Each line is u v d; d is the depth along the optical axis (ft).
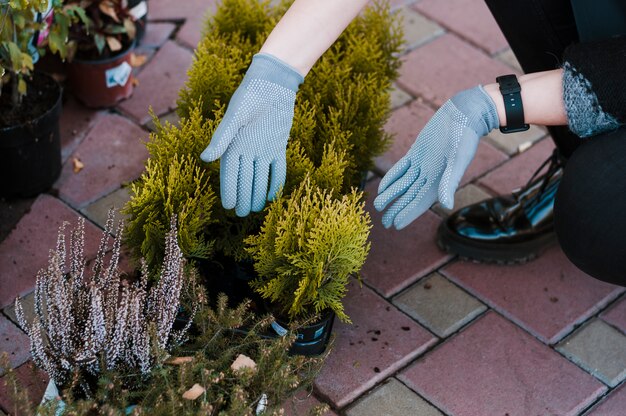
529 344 7.69
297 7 6.28
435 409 7.09
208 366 6.36
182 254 6.51
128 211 6.80
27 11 7.52
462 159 6.26
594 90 6.14
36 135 8.08
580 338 7.78
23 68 7.67
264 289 6.64
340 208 6.46
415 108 10.00
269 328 7.02
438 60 10.68
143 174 6.80
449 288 8.13
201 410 5.73
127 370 6.37
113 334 6.18
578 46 6.31
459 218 8.39
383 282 8.09
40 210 8.45
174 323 6.98
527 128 6.54
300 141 7.41
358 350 7.44
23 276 7.81
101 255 6.48
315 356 7.27
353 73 8.27
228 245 7.34
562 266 8.42
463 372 7.39
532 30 7.42
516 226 8.29
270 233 6.59
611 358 7.64
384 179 6.58
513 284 8.21
